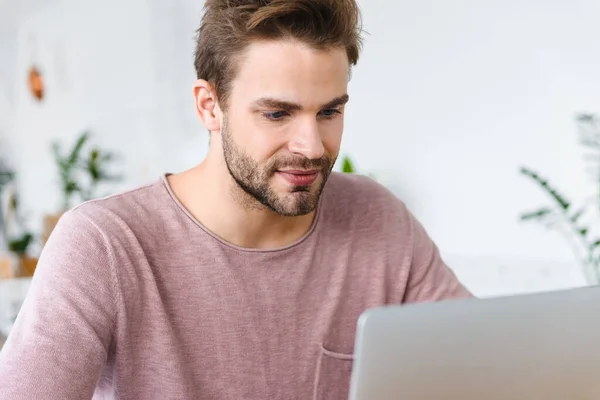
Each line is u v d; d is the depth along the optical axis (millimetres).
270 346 1240
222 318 1208
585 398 865
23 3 6543
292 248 1250
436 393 768
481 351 787
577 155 2994
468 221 3459
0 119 7090
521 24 3164
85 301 1090
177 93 5215
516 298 811
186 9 5027
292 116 1055
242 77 1059
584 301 849
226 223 1198
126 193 1211
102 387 1206
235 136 1091
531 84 3148
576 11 2959
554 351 832
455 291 1413
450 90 3477
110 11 5699
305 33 1026
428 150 3609
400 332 742
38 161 6691
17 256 4535
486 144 3350
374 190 1400
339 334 1313
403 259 1374
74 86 6168
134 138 5637
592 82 2932
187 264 1196
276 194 1092
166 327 1164
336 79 1056
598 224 2943
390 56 3740
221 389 1211
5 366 1007
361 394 743
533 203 3172
